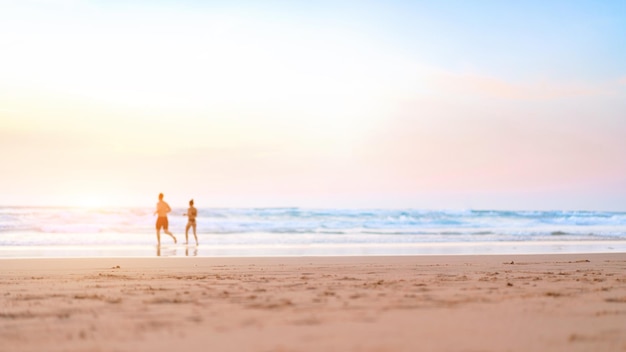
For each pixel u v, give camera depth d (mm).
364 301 5219
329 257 12516
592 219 46094
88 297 5551
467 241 21172
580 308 4848
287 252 14797
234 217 41844
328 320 4188
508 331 3771
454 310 4684
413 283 6945
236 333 3705
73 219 33656
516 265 10539
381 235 25188
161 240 20875
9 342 3527
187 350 3238
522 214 46250
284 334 3666
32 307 4902
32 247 16359
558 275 8359
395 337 3564
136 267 9891
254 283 6949
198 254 13828
